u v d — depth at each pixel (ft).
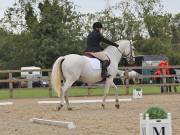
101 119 43.83
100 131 35.60
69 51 175.22
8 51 185.16
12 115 51.39
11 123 43.27
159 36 213.05
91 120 43.19
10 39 188.96
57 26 180.24
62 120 43.88
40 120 42.65
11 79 88.53
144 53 205.16
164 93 91.56
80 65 54.24
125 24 190.70
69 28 180.34
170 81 96.78
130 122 40.83
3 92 120.67
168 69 94.32
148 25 199.82
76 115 48.44
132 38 192.95
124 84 98.63
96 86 91.04
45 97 87.71
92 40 55.72
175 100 69.72
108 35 190.19
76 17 184.24
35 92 114.21
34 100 79.36
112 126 38.34
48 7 185.47
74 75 54.08
